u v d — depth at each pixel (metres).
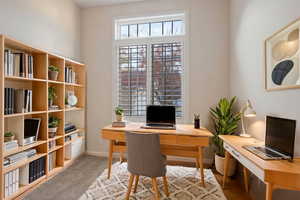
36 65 2.51
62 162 2.87
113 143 2.67
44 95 2.49
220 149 2.76
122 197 2.10
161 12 3.38
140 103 3.51
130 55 3.56
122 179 2.55
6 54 1.97
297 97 1.44
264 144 1.90
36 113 2.31
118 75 3.60
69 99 3.07
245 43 2.46
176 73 3.37
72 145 3.17
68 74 3.04
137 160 1.93
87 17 3.68
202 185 2.38
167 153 2.54
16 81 2.31
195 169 2.94
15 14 2.29
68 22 3.33
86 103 3.69
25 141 2.19
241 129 2.66
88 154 3.70
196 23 3.26
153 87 3.47
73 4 3.48
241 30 2.61
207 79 3.24
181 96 3.34
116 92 3.58
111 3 3.53
